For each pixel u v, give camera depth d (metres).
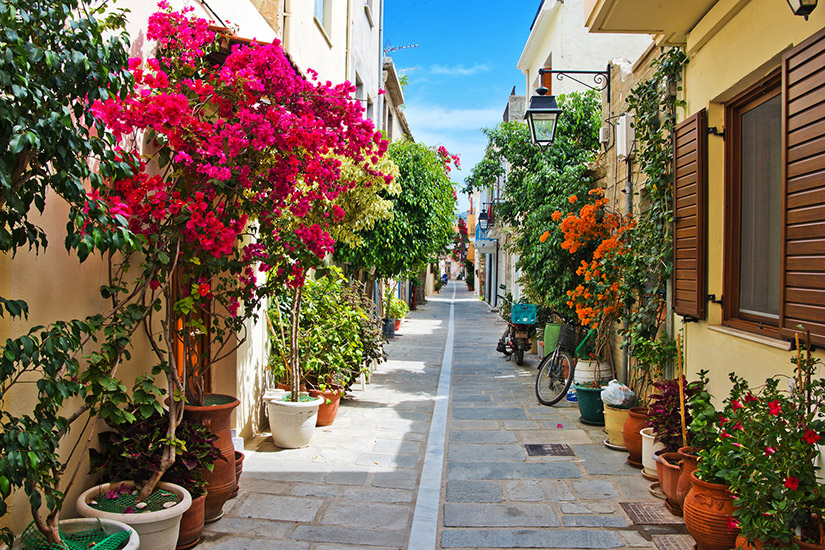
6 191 2.18
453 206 11.00
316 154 4.08
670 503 4.55
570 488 5.09
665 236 5.98
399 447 6.25
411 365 12.01
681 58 5.50
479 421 7.42
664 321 6.23
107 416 3.38
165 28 4.03
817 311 3.38
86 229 2.62
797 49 3.55
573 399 8.45
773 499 2.94
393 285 21.72
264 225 4.47
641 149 6.46
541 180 10.34
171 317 4.25
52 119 2.29
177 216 3.64
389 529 4.27
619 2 4.84
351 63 11.39
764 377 4.11
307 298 7.29
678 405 4.81
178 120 3.28
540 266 9.96
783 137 3.71
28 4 2.30
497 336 17.59
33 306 3.12
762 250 4.49
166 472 3.87
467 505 4.72
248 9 6.33
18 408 3.03
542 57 16.81
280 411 6.08
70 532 3.06
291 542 4.03
